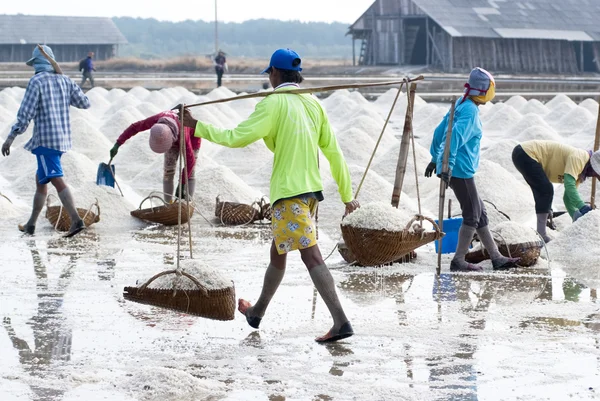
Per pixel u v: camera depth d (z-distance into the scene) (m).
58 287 16.23
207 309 13.11
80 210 22.12
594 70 163.88
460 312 14.75
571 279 17.25
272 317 14.40
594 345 12.91
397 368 11.93
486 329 13.74
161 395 10.84
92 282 16.66
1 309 14.70
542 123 49.84
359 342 13.06
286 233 12.82
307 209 12.87
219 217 23.62
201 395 10.89
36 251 19.50
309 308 14.95
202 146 42.06
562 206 26.67
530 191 27.16
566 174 20.22
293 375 11.63
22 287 16.20
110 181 23.67
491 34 147.50
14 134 20.03
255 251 19.95
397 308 15.00
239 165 37.66
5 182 31.86
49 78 20.44
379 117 55.44
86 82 106.25
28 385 11.20
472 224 17.62
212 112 52.69
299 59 13.42
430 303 15.35
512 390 11.10
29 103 20.11
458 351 12.65
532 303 15.36
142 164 36.41
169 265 18.20
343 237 17.25
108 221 22.81
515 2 160.62
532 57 154.38
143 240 21.02
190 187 22.66
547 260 18.83
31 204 26.42
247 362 12.16
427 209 26.31
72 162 28.12
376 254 16.69
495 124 55.78
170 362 12.13
